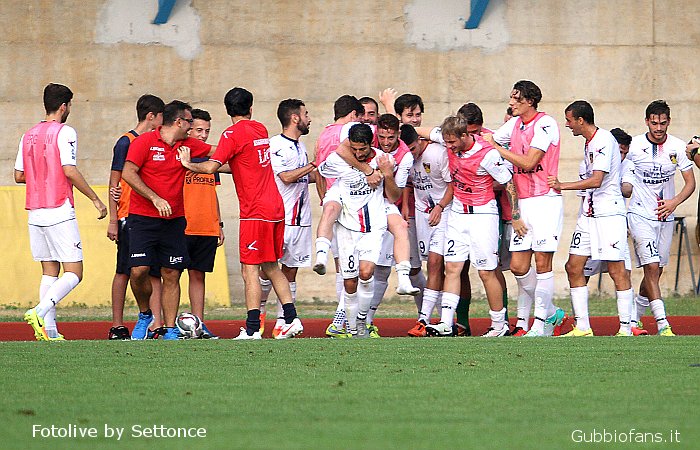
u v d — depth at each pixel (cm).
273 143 3378
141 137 3102
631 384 2006
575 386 1978
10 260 5053
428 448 1428
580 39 5512
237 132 3081
